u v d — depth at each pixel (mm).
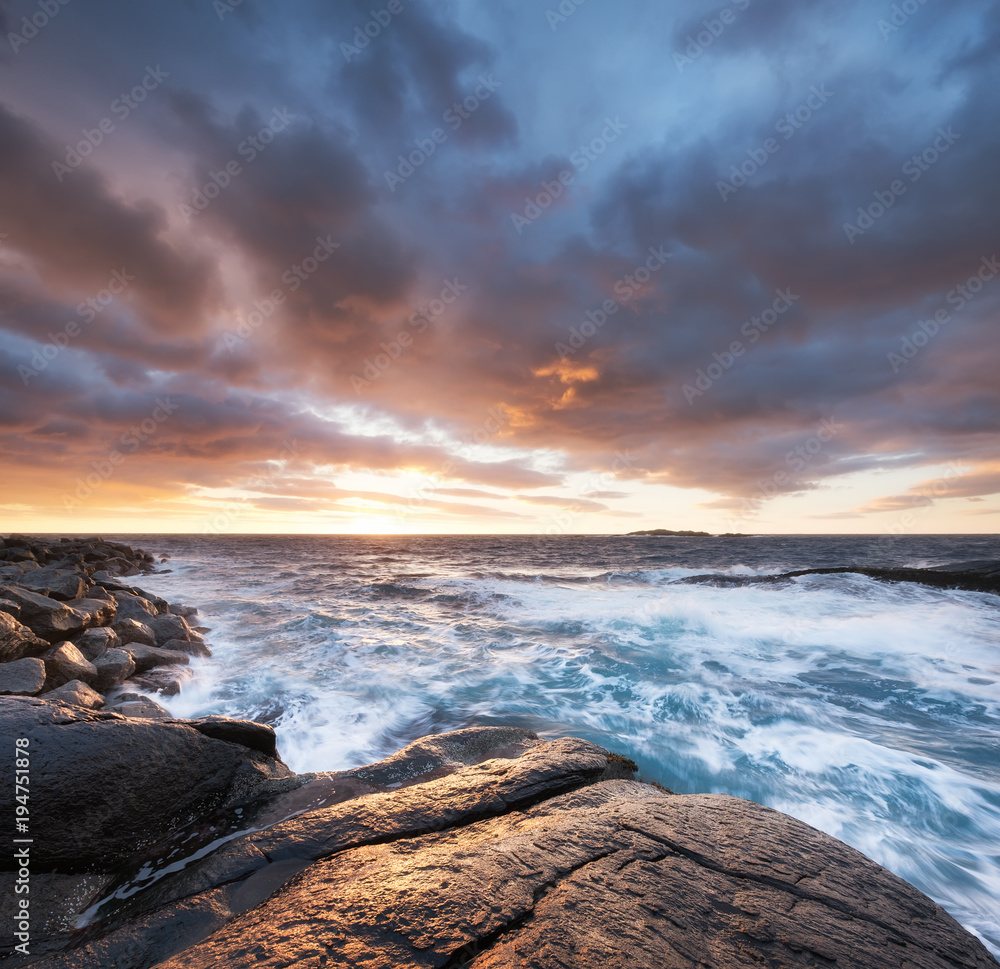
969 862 4953
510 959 2150
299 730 7891
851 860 3062
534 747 5547
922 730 8062
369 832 3635
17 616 8570
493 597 22359
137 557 38969
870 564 36469
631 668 11305
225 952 2307
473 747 5719
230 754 4875
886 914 2602
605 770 4934
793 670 11219
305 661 11938
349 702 9211
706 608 17953
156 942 2812
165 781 4336
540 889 2643
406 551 66312
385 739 7750
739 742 7523
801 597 19859
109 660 8930
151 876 3686
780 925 2445
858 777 6504
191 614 16984
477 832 3639
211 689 9703
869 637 13883
